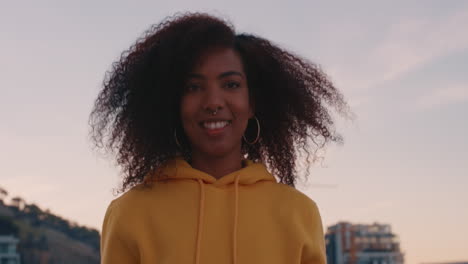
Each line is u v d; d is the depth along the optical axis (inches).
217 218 88.4
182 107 90.4
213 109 87.7
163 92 94.2
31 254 5462.6
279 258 87.8
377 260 5374.0
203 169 93.4
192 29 91.0
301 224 90.4
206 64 89.3
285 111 103.8
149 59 95.8
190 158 98.2
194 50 89.7
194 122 89.3
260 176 93.3
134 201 90.4
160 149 96.6
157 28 98.3
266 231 88.5
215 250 86.4
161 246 87.0
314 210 93.5
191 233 87.0
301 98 104.1
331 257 4699.8
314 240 90.7
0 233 5452.8
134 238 88.0
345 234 4734.3
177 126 97.4
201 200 88.8
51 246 5556.1
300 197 93.3
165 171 92.3
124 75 98.3
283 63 103.0
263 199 91.4
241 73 90.9
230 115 89.3
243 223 88.2
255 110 102.4
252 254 86.4
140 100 96.3
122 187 97.7
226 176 91.7
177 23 95.1
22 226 5659.5
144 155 96.3
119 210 90.2
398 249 5472.4
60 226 6131.9
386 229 5492.1
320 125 106.7
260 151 105.2
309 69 107.8
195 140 90.0
